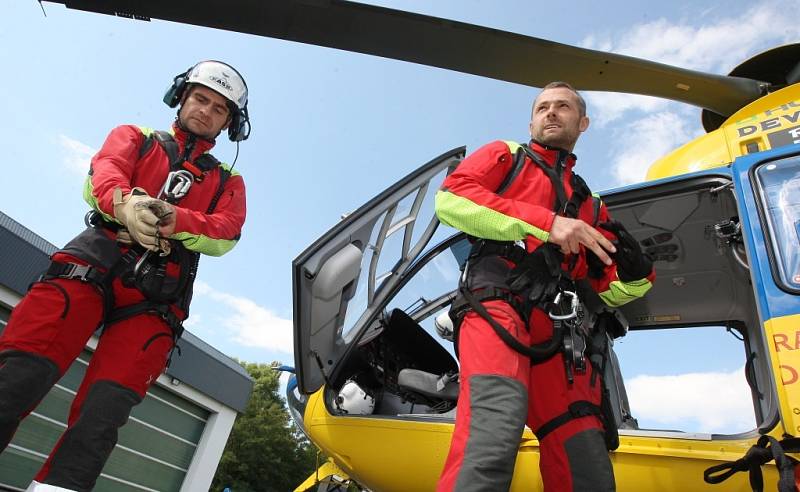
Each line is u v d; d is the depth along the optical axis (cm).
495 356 137
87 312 169
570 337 155
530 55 258
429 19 229
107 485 912
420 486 244
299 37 236
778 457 132
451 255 361
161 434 1029
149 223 158
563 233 142
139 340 173
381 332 327
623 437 210
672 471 196
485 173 163
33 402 154
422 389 274
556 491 154
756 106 265
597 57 262
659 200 292
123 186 172
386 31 236
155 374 178
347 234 255
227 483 2861
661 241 321
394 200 274
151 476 999
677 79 283
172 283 185
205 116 212
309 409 291
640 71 273
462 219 153
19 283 761
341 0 214
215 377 1138
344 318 271
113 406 159
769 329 175
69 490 140
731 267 323
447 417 246
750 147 246
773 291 179
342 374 313
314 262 244
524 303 149
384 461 250
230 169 225
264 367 3600
